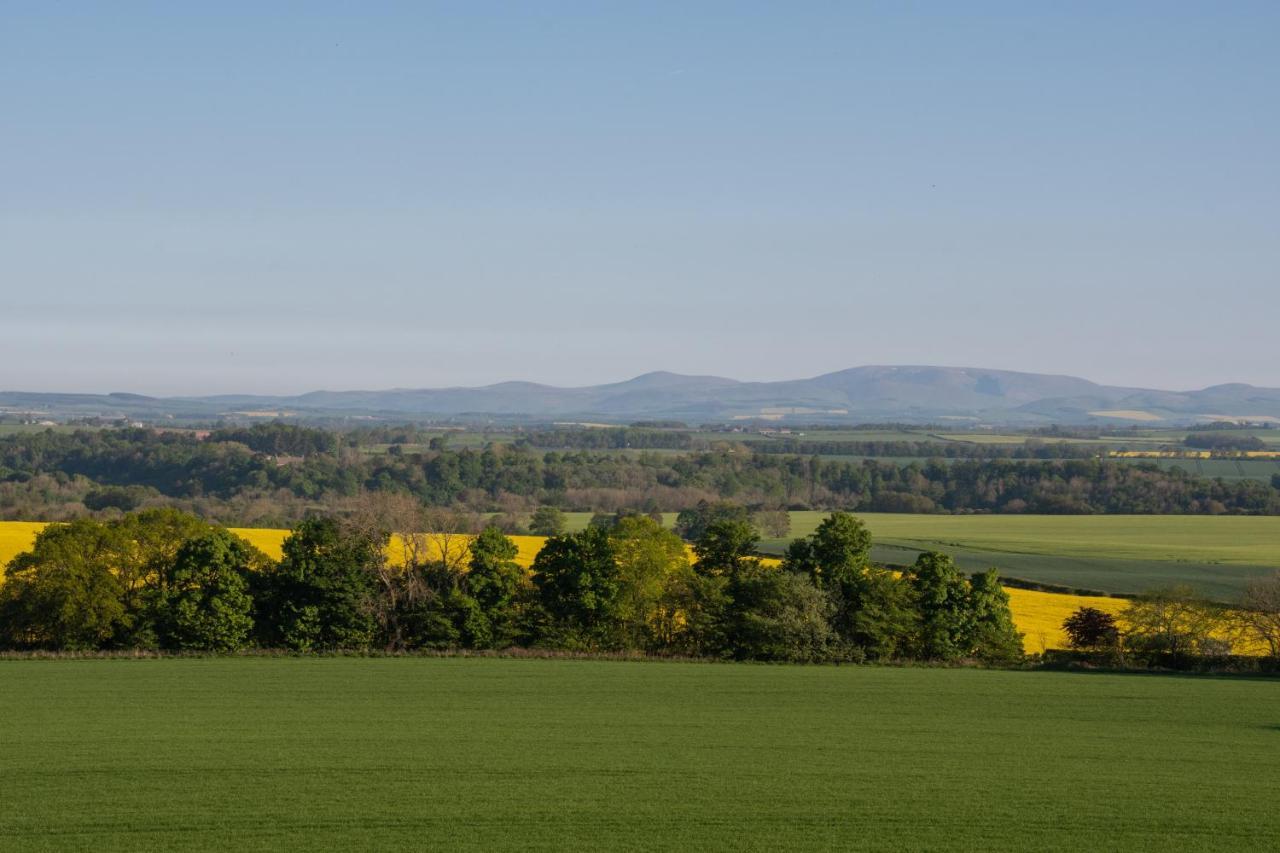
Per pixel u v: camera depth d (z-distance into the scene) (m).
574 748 39.25
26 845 28.55
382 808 31.73
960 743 41.19
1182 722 45.84
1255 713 47.84
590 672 54.53
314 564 59.62
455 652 58.84
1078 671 58.78
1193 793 34.56
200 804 31.92
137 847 28.45
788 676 54.75
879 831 30.41
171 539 59.84
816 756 38.69
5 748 38.22
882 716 45.94
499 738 40.59
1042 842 29.78
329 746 38.94
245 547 60.75
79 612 57.00
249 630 59.22
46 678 50.97
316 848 28.47
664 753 38.75
